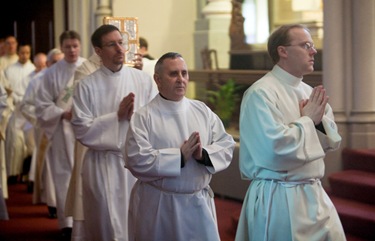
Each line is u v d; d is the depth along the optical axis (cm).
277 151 549
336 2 970
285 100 569
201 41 1543
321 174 576
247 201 584
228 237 931
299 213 561
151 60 1050
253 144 564
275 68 580
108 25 765
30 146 1445
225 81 1397
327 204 574
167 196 577
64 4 1866
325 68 983
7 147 1436
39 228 1047
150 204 580
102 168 760
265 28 1448
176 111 580
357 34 966
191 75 1475
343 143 973
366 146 971
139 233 588
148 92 784
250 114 565
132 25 811
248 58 1405
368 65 967
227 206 1114
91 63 877
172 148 570
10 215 1137
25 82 1524
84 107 757
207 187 596
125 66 778
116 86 767
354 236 824
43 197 1110
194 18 1606
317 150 552
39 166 1112
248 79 1341
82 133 752
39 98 1009
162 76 575
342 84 977
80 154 842
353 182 892
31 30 2006
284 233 564
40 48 1994
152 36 1576
